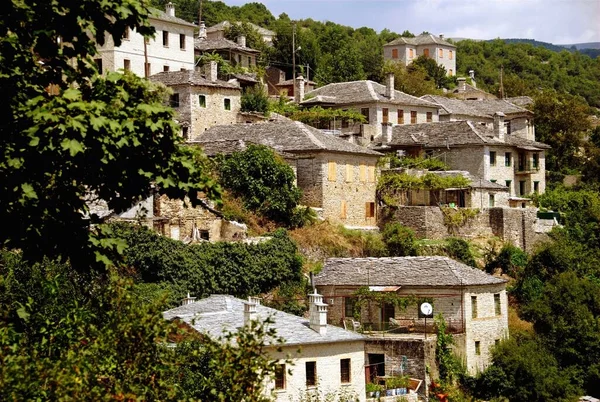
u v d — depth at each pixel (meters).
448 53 165.75
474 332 55.97
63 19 20.77
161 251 52.75
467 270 57.62
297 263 58.91
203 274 54.16
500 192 80.00
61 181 20.73
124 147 20.66
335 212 69.75
